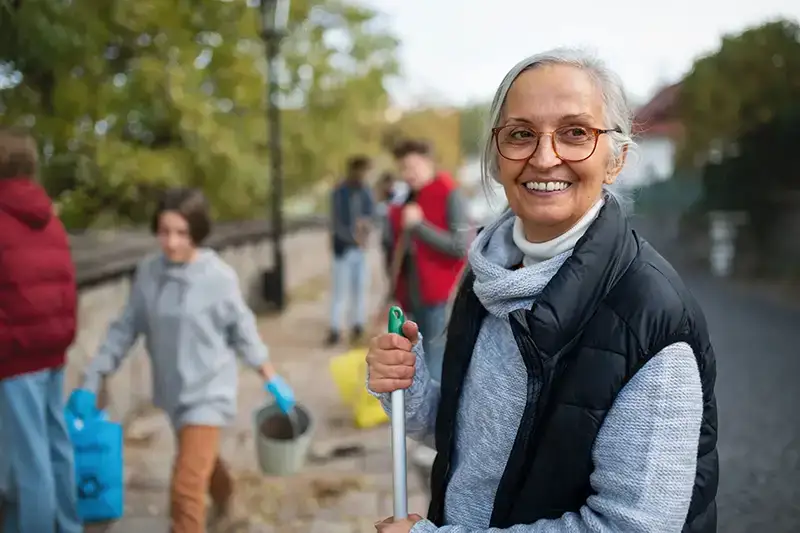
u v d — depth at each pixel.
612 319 1.12
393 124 21.94
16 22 4.85
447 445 1.39
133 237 6.79
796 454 3.93
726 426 4.39
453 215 3.67
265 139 10.34
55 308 2.22
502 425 1.25
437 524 1.40
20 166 2.16
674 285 1.13
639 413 1.09
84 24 5.61
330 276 12.59
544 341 1.14
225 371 2.69
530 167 1.22
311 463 3.81
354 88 14.02
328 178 14.97
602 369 1.11
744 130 12.09
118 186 7.56
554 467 1.15
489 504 1.30
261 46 10.15
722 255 11.93
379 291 10.39
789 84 12.11
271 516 3.20
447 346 1.42
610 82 1.23
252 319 2.78
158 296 2.65
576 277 1.14
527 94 1.21
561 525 1.14
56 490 2.39
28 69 5.43
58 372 2.34
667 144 19.92
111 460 2.94
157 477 3.59
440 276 3.71
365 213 6.84
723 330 7.25
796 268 10.62
